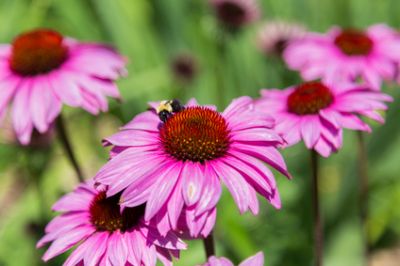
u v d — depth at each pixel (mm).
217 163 554
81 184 600
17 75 687
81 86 676
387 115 879
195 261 751
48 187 870
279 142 562
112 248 552
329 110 629
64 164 929
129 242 552
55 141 810
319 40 773
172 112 581
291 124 634
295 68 765
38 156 783
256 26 1014
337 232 839
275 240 812
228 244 775
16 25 1005
